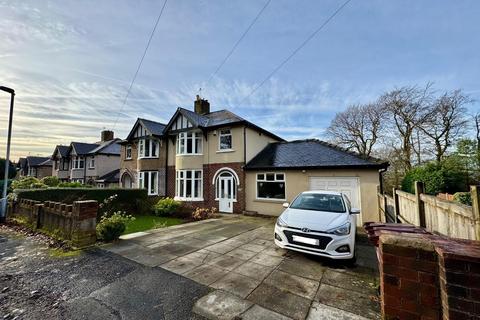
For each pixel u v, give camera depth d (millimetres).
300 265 4684
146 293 3490
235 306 3145
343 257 4555
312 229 4852
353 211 5777
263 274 4219
